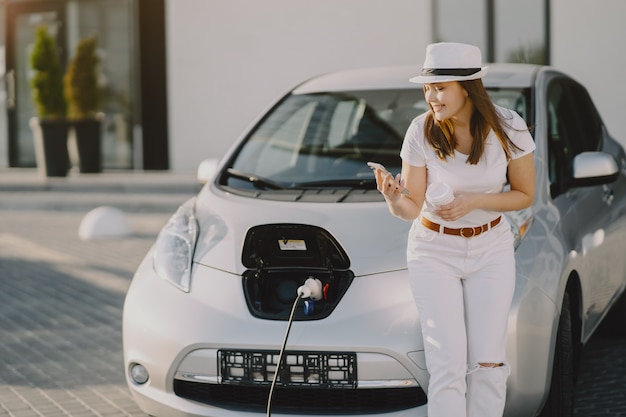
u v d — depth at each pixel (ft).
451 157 12.77
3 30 57.62
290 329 14.12
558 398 15.33
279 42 48.32
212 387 14.61
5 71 57.82
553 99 18.48
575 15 42.06
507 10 43.39
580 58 42.09
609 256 18.62
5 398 18.99
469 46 12.43
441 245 13.00
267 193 16.57
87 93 51.16
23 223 41.63
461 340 13.00
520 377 13.91
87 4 54.54
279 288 14.78
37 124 50.65
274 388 14.17
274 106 19.22
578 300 16.63
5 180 50.83
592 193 18.16
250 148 18.21
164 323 14.80
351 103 18.56
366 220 14.99
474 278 13.12
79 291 28.19
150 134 51.93
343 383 13.91
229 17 49.37
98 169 51.93
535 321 14.07
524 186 13.01
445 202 12.26
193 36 50.37
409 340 13.67
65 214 44.04
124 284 28.89
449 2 44.52
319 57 47.44
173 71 51.03
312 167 17.38
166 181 47.50
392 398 13.93
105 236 37.11
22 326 24.52
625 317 21.74
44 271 31.22
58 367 20.94
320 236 14.82
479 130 12.59
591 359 20.61
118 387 19.47
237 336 14.25
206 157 50.62
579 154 17.22
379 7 45.93
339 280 14.52
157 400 14.89
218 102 50.06
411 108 18.16
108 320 24.82
